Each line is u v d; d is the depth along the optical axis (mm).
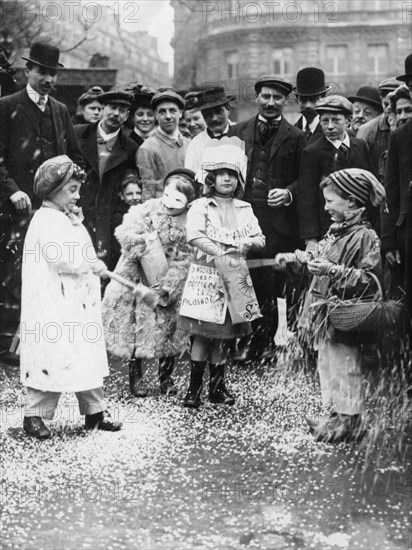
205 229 6281
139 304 6500
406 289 6152
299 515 4293
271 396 6512
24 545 3961
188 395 6258
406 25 27516
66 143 8039
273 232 7742
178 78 18141
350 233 5426
